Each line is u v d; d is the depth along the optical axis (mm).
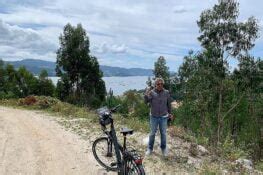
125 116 21438
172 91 49531
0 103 32656
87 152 11508
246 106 43562
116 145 8406
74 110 24438
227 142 14461
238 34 41219
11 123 18266
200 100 40656
